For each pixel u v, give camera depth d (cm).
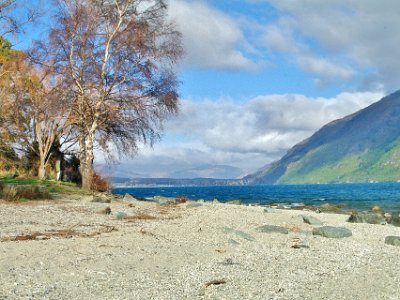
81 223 1658
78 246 1193
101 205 2412
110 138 3534
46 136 4038
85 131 3428
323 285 899
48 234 1363
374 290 865
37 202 2389
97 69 3241
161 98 3291
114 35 3269
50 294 787
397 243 1501
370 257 1232
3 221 1598
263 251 1284
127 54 3238
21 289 803
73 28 3200
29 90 3894
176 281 916
